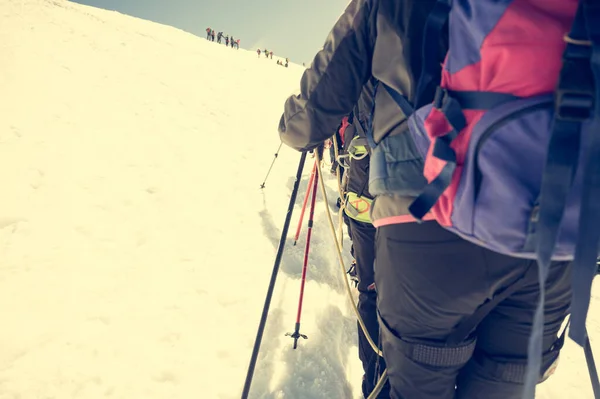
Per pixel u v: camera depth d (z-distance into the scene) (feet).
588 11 2.37
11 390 6.19
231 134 23.16
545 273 2.47
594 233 2.37
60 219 11.11
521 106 2.55
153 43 43.04
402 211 3.47
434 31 2.94
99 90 23.31
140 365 7.00
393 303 3.85
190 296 9.02
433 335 3.75
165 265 10.08
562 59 2.43
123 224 11.58
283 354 7.54
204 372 7.01
